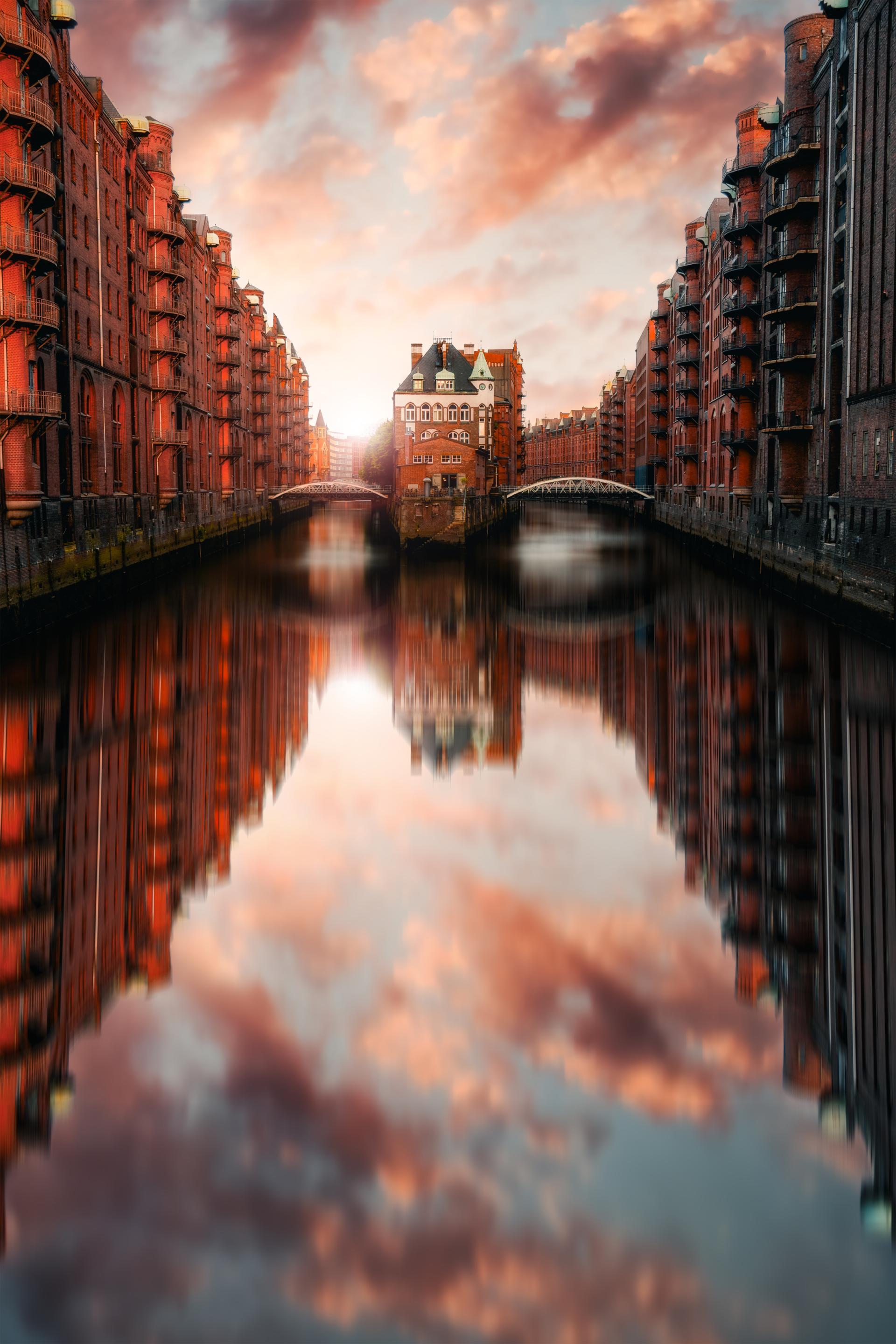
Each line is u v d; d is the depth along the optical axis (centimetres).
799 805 1814
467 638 4109
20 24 3406
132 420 5847
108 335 5250
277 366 12862
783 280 5031
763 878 1500
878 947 1272
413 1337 721
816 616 4119
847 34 4203
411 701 2961
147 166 6181
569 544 8919
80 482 4578
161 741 2336
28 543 3678
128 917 1392
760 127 5762
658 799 1948
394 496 11088
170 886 1503
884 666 2978
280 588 5500
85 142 4750
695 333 8775
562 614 4719
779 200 5075
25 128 3431
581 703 2909
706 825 1758
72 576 4016
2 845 1625
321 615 4588
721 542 6700
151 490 6200
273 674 3269
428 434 10775
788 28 4912
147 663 3216
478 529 8925
